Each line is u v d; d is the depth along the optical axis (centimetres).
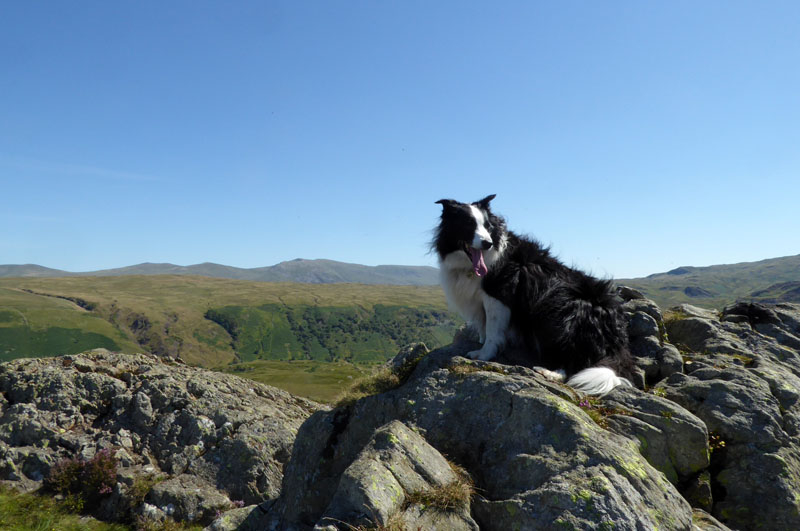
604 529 133
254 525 213
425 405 185
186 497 377
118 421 439
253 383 533
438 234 227
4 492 373
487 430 171
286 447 425
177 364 547
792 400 188
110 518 371
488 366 197
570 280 216
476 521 148
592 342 201
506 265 216
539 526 138
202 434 428
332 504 144
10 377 457
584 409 175
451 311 237
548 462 152
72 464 391
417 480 150
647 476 147
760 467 170
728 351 229
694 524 148
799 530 159
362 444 194
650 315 256
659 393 196
